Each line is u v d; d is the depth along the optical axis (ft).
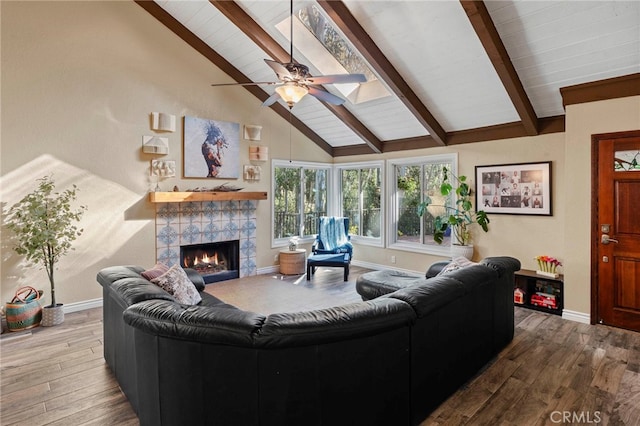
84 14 13.87
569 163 12.88
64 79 13.43
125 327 7.72
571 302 12.96
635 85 11.34
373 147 20.59
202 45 17.20
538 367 9.39
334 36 15.67
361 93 17.61
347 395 6.05
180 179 16.67
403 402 6.76
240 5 13.80
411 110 15.93
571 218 12.88
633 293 11.75
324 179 23.65
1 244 12.32
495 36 11.10
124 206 15.02
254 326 5.59
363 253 22.48
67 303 13.71
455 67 13.35
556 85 12.80
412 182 20.21
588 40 10.71
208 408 5.84
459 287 7.93
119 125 14.80
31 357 10.04
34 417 7.33
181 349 5.90
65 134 13.48
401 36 12.65
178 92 16.49
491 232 16.47
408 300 6.81
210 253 18.94
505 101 14.42
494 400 7.92
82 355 10.18
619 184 11.87
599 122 12.12
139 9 15.30
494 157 16.29
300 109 20.22
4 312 12.28
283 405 5.72
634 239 11.66
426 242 19.63
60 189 13.42
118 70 14.73
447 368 7.89
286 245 21.26
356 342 6.05
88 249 14.14
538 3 10.02
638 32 9.98
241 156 18.88
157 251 16.01
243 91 18.84
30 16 12.68
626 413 7.41
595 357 9.94
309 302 15.08
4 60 12.22
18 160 12.52
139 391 6.66
